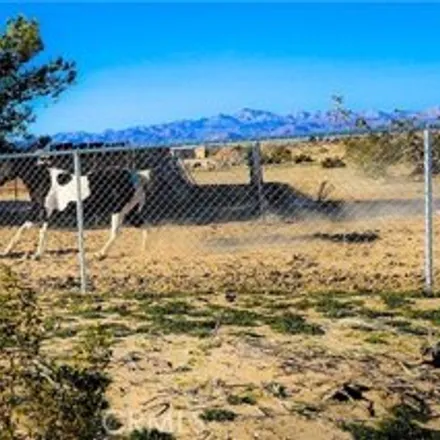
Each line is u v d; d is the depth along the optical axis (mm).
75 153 11555
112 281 12266
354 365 7070
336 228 17453
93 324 8719
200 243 16359
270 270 12891
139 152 20766
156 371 6980
